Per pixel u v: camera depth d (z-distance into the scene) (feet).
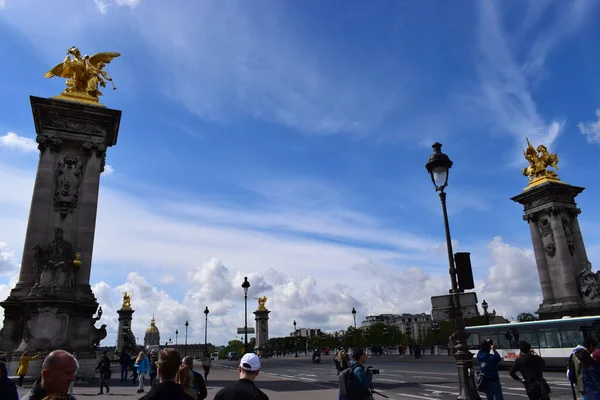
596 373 40.16
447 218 59.93
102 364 94.17
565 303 223.92
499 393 50.57
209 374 171.32
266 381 124.57
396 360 252.01
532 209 248.73
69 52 164.04
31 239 135.95
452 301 55.36
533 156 255.29
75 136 149.18
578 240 238.27
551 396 76.59
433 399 76.33
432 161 61.87
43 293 120.98
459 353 53.52
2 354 119.03
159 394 21.71
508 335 151.64
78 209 143.74
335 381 121.60
